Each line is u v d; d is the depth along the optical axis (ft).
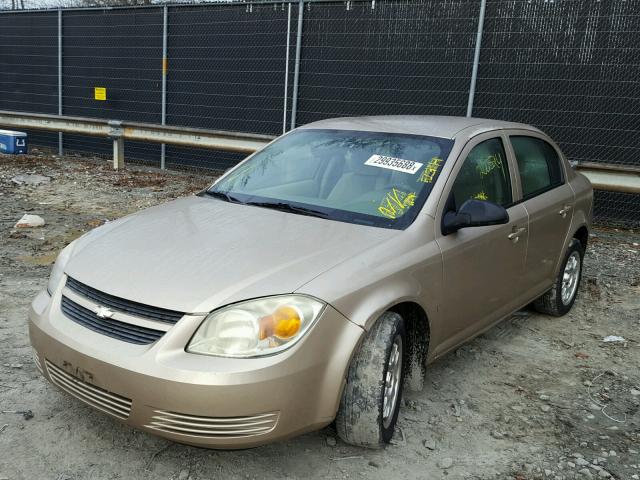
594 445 10.87
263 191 12.82
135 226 11.29
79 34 44.47
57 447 9.82
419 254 10.59
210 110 39.40
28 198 29.37
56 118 41.78
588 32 28.19
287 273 9.14
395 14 32.24
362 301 9.32
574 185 17.22
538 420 11.66
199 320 8.48
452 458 10.19
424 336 11.03
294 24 35.09
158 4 39.65
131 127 38.83
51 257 20.03
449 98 31.65
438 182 11.77
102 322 9.04
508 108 30.35
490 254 12.57
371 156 12.77
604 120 28.58
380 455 10.09
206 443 8.36
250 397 8.20
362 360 9.50
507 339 15.75
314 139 14.03
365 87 33.71
